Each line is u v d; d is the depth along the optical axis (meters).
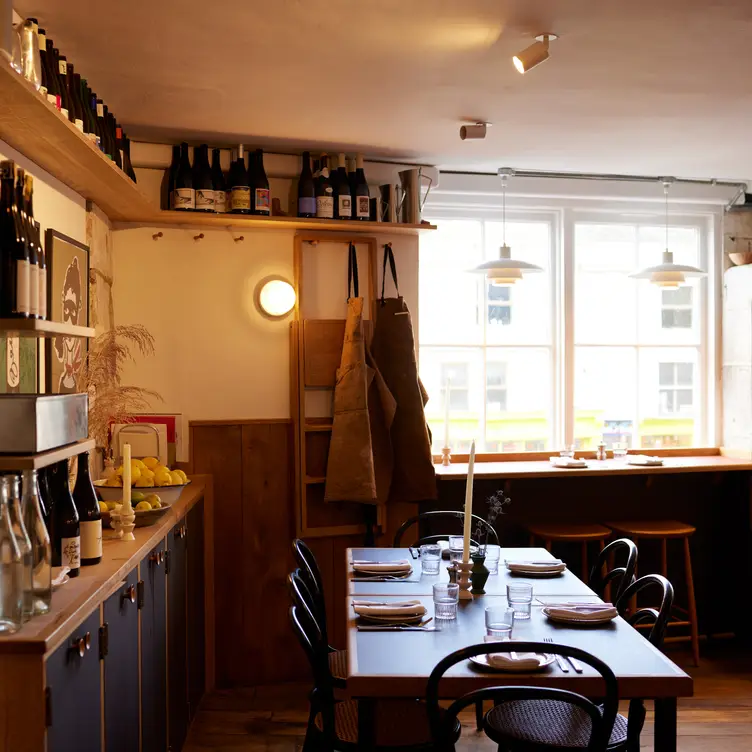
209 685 4.33
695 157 4.61
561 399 5.21
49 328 2.04
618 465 4.82
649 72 3.23
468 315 5.16
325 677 2.54
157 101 3.53
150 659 2.79
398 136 4.12
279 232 4.45
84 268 3.48
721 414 5.41
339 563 4.48
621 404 5.33
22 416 1.94
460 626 2.52
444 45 2.94
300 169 4.40
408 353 4.45
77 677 1.96
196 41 2.88
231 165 4.23
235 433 4.38
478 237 5.17
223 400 4.38
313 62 3.09
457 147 4.35
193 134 4.04
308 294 4.49
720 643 5.07
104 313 4.00
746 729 3.81
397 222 4.46
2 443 1.94
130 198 3.59
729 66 3.17
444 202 5.06
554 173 5.03
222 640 4.38
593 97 3.53
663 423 5.39
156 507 3.17
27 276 2.04
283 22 2.72
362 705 2.28
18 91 2.05
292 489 4.42
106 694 2.21
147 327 4.30
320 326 4.41
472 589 2.94
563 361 5.21
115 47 2.93
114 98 3.49
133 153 4.14
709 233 5.42
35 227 2.15
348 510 4.49
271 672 4.43
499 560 3.45
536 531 4.66
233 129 3.96
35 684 1.73
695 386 5.45
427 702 2.06
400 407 4.45
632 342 5.35
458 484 4.83
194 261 4.35
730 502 5.17
